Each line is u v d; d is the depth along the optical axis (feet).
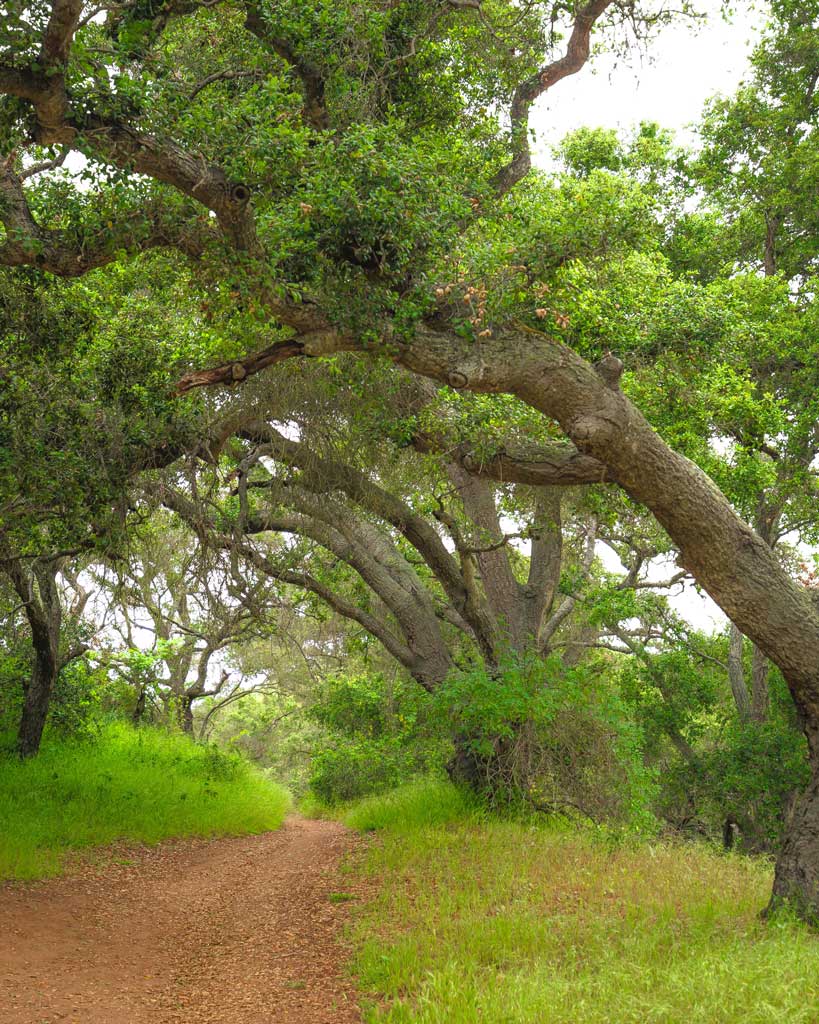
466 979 19.89
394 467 44.57
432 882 32.48
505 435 36.29
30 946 25.59
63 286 33.76
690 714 85.61
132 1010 20.93
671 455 27.17
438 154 29.19
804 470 64.54
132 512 39.86
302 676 107.45
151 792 55.83
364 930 26.73
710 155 68.13
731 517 27.50
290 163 24.23
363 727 89.92
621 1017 16.48
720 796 70.23
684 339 42.24
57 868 37.29
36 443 31.32
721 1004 16.51
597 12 42.86
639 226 27.91
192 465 37.88
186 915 32.53
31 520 33.40
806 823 25.89
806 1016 15.99
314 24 30.37
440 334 26.37
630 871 31.86
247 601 43.19
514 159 43.88
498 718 45.16
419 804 49.29
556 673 47.78
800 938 21.89
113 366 34.86
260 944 27.43
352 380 36.86
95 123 22.35
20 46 19.83
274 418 39.63
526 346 26.21
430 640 53.93
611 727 46.75
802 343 61.72
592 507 49.47
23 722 56.18
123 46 24.48
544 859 34.45
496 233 30.48
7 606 51.31
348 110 33.50
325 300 25.77
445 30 39.81
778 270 69.82
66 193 28.96
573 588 69.51
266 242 25.35
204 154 23.47
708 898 27.09
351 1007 20.57
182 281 36.01
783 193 64.64
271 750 145.07
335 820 76.89
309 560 55.52
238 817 58.70
